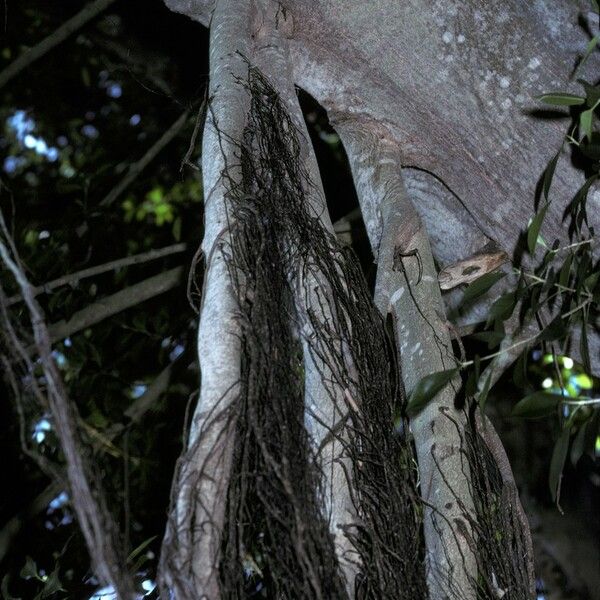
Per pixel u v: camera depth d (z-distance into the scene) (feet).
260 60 4.91
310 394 3.82
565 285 4.37
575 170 4.90
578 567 7.41
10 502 7.25
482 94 5.00
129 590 3.06
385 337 4.29
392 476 3.77
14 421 6.49
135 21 7.39
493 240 5.25
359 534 3.59
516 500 4.33
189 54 7.40
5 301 3.49
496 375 5.24
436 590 3.91
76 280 6.91
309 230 4.13
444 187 5.32
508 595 4.01
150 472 7.55
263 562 3.91
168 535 3.22
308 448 3.54
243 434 3.46
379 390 3.98
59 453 6.48
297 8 5.12
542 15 4.90
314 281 4.01
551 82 4.90
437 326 4.51
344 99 5.28
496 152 5.05
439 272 5.21
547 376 7.14
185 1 5.41
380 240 4.89
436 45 5.02
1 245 3.46
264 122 4.44
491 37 4.94
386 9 5.05
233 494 3.36
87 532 3.05
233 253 3.78
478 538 4.05
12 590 6.54
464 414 4.37
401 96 5.17
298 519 3.27
